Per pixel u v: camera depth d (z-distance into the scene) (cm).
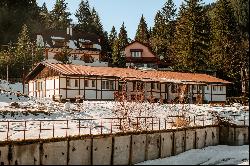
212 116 3822
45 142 2117
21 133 2591
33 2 10931
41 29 10469
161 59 9694
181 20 7606
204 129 3238
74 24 12825
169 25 10800
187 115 3822
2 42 9031
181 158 2709
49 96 4662
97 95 4616
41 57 7225
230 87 6906
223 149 3114
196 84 5162
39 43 8000
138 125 3027
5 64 6531
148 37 13400
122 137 2477
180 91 5212
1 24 9250
